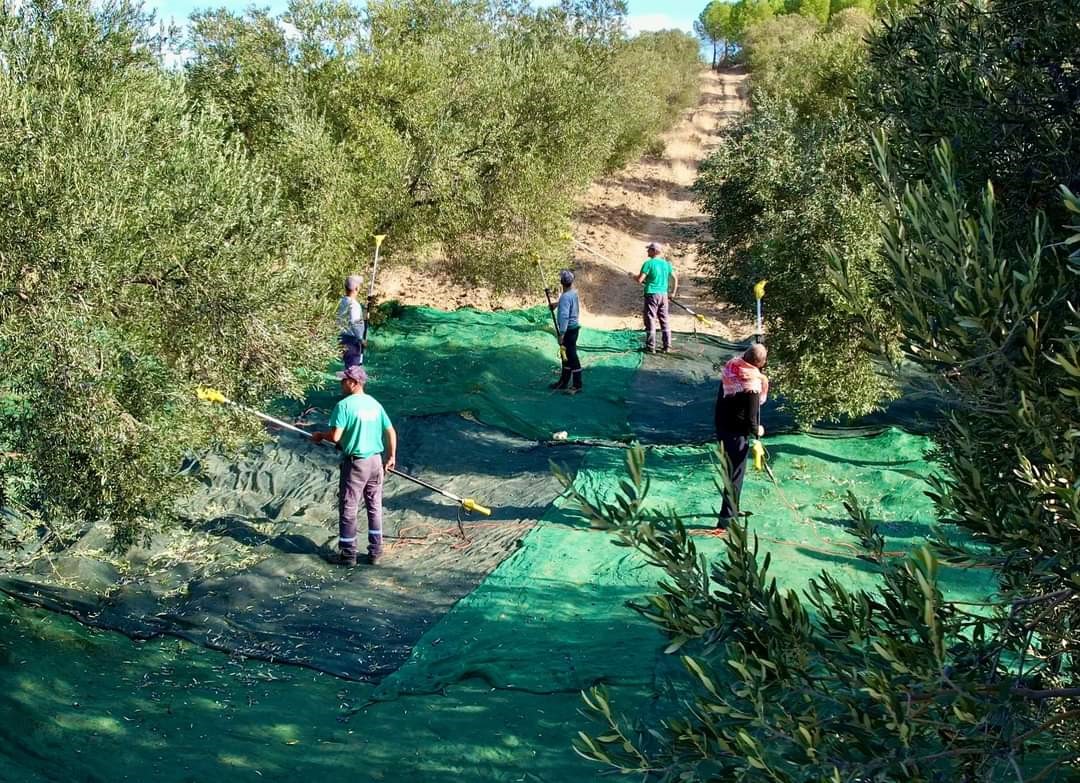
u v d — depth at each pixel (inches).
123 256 248.4
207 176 282.0
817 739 105.7
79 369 231.6
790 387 409.1
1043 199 164.7
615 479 388.2
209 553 320.8
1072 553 108.7
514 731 214.1
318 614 279.0
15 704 210.8
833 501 355.6
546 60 716.0
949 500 125.6
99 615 269.7
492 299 733.9
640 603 272.1
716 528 327.6
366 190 546.6
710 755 115.4
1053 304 119.0
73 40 283.7
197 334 272.4
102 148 246.4
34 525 254.7
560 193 709.9
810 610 258.1
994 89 176.1
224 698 230.1
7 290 232.2
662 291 644.1
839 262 130.7
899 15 206.1
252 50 558.3
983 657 119.0
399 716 223.0
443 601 287.9
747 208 528.1
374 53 588.1
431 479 410.9
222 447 323.9
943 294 109.3
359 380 315.9
